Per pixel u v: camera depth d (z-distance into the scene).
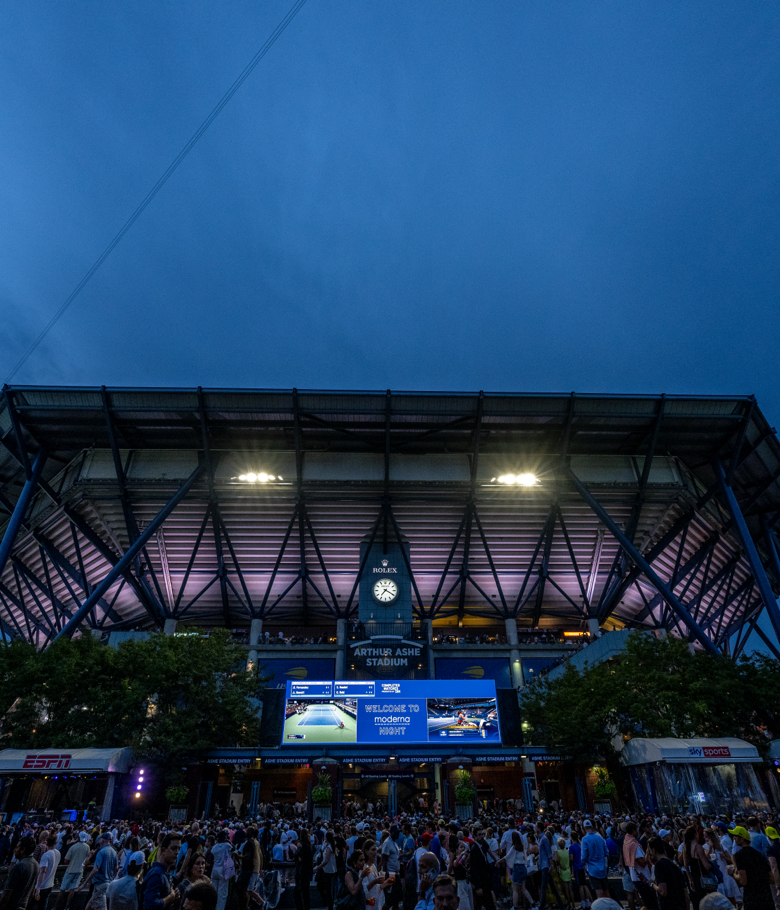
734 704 38.44
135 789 38.69
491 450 55.00
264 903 14.54
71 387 47.38
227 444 53.38
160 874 8.62
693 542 61.78
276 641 65.00
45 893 14.44
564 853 17.47
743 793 30.00
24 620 64.62
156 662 41.84
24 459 49.84
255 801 41.34
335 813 41.75
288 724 45.22
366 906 11.66
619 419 51.06
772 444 52.88
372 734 45.12
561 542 63.03
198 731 40.94
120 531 58.56
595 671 43.38
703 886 11.58
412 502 57.50
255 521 59.03
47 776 35.16
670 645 42.50
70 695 41.44
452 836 12.82
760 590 50.12
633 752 32.16
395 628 58.88
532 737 48.44
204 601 66.44
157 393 47.97
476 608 68.50
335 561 63.28
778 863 10.23
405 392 48.91
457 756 44.03
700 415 50.72
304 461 55.38
